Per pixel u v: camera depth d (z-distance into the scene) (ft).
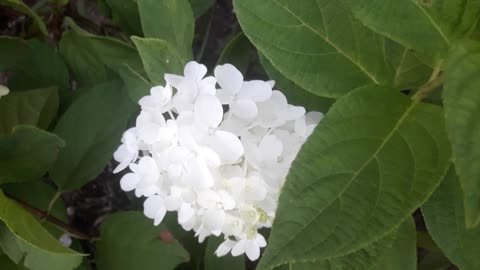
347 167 0.78
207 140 0.93
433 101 1.01
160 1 1.17
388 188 0.77
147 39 1.07
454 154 0.63
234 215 1.02
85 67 1.59
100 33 1.84
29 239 1.09
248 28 0.93
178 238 1.48
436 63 0.87
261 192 0.97
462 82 0.67
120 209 2.01
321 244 0.75
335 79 0.93
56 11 1.71
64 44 1.55
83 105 1.41
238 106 0.96
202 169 0.93
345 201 0.77
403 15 0.81
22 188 1.44
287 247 0.75
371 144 0.80
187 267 1.52
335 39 0.92
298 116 0.99
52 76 1.62
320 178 0.77
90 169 1.42
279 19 0.92
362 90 0.83
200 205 1.00
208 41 1.96
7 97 1.50
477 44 0.70
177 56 1.13
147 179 1.02
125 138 1.09
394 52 0.97
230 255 1.35
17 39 1.52
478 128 0.64
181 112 0.97
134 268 1.36
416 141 0.80
